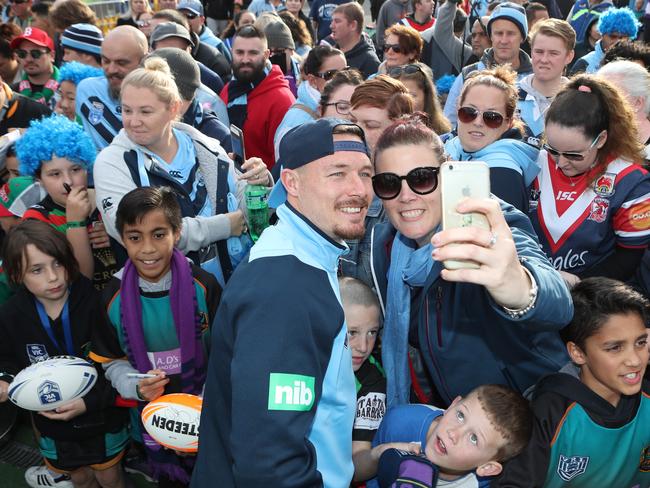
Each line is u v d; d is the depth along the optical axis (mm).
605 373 2020
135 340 2662
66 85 4316
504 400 1986
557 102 2625
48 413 2707
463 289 1961
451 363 2094
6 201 3545
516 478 1992
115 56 3738
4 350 2951
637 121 2898
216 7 10664
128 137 2945
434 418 2213
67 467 2908
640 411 2088
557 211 2793
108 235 3252
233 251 3061
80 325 2941
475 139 3014
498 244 1464
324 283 1662
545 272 1628
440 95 6074
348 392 1740
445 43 6703
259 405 1517
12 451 3531
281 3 10062
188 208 2996
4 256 2781
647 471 2174
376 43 9297
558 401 2059
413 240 2178
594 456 2061
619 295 2020
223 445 1780
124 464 3344
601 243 2750
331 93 3588
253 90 4984
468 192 1597
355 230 1709
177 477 2770
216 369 1739
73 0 6531
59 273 2816
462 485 2064
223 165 3133
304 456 1554
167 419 2494
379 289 2416
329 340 1621
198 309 2734
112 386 2779
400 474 2008
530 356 2062
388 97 2900
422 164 1954
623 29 5500
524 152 2844
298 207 1737
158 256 2605
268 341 1546
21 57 5352
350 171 1688
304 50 7590
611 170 2662
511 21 5355
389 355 2303
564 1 9570
